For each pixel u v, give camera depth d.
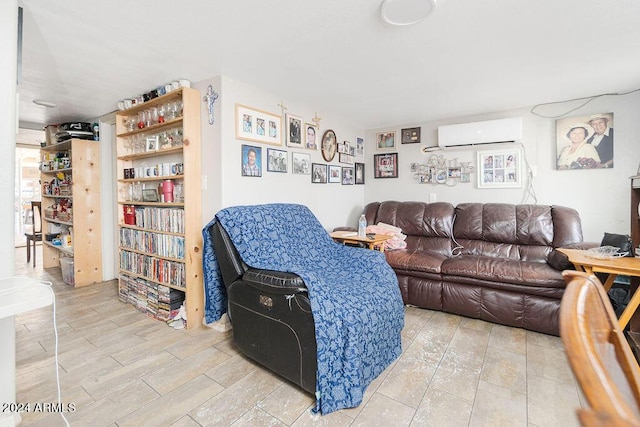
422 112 3.40
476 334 2.29
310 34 1.73
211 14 1.53
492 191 3.42
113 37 1.76
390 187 4.08
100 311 2.77
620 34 1.73
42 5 1.45
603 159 2.86
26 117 3.63
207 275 2.16
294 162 3.01
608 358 0.45
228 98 2.37
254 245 1.95
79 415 1.46
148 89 2.65
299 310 1.54
